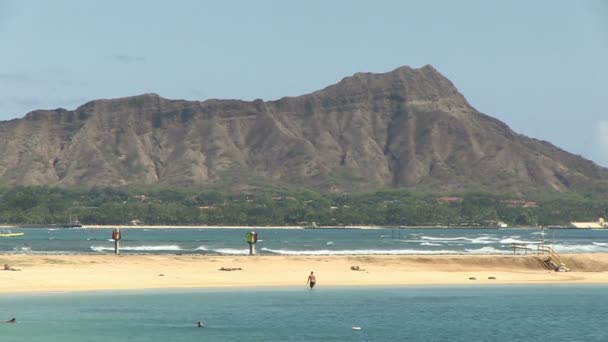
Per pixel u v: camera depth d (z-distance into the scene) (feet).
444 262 649.20
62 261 589.73
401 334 365.61
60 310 409.90
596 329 384.68
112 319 386.52
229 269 579.07
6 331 352.69
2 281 495.41
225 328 370.12
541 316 421.18
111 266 574.56
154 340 340.18
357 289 517.96
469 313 428.15
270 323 385.29
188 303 443.32
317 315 411.13
